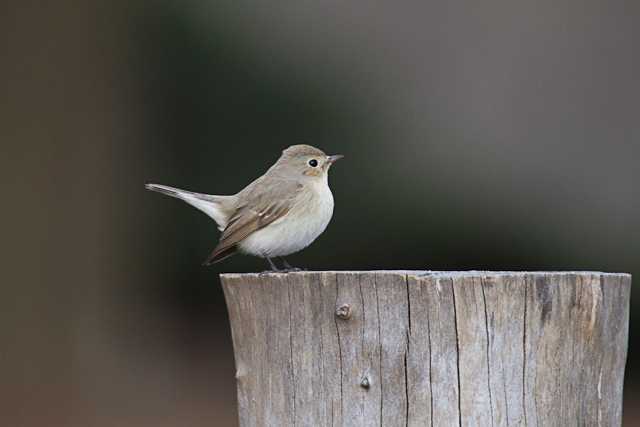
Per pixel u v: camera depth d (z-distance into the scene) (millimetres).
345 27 14539
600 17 14414
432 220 15250
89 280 16234
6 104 15461
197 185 15922
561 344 5652
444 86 14570
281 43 14695
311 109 14961
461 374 5594
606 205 14562
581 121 14461
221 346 16984
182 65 15227
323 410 5859
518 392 5602
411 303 5637
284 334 6023
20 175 15695
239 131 15453
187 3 14750
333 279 5805
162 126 15672
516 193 14711
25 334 15836
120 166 15969
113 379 15898
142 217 16391
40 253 15961
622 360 6023
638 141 14367
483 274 5750
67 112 15625
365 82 14656
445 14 14477
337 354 5805
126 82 15508
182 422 14422
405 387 5652
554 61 14445
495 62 14508
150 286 16875
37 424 14570
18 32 15344
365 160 14836
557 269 15094
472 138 14547
